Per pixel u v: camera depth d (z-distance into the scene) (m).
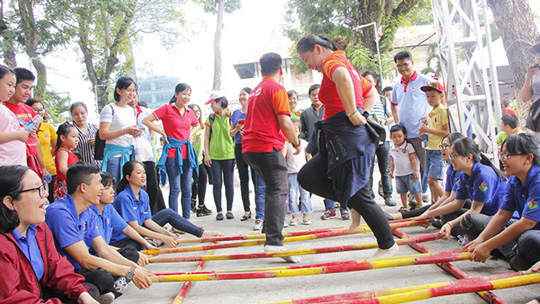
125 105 4.82
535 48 4.80
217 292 3.00
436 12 5.78
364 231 4.00
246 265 3.59
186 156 5.45
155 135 7.10
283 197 3.60
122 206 4.04
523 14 7.46
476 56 5.40
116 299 3.00
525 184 2.78
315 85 5.47
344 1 14.23
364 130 3.20
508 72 10.90
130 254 3.34
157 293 3.09
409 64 5.18
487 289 2.31
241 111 5.71
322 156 3.42
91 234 3.13
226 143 5.84
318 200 7.03
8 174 2.23
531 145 2.72
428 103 5.18
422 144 5.19
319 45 3.31
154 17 17.38
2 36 14.16
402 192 5.34
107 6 14.68
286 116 3.51
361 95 3.29
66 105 17.72
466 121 5.83
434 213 3.97
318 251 3.41
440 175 4.89
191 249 3.82
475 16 5.33
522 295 2.55
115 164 4.63
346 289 2.85
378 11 13.44
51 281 2.50
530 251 2.62
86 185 2.96
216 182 5.91
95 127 5.92
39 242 2.47
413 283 2.87
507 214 2.96
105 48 16.86
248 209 5.75
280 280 3.15
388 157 5.78
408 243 3.47
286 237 3.98
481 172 3.45
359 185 3.14
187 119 5.52
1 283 2.14
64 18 15.01
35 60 15.06
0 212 2.19
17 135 3.45
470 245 3.03
